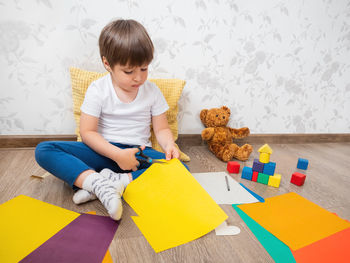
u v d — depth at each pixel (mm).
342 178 1192
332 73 1637
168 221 709
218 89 1432
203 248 646
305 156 1478
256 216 803
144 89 1012
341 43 1583
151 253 616
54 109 1236
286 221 788
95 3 1124
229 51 1376
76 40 1156
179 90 1240
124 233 674
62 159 774
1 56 1104
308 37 1498
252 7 1334
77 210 759
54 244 602
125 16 1173
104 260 577
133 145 988
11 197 802
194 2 1238
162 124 1072
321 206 912
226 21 1316
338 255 649
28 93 1184
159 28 1231
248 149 1294
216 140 1339
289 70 1534
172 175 827
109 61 812
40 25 1102
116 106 958
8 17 1062
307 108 1668
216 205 746
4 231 628
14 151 1198
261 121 1594
